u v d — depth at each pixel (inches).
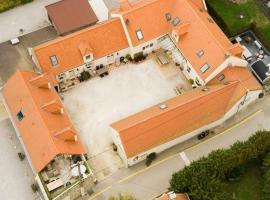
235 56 3100.4
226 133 3208.7
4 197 2982.3
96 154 3115.2
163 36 3380.9
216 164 2839.6
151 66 3442.4
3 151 3134.8
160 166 3085.6
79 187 2903.5
